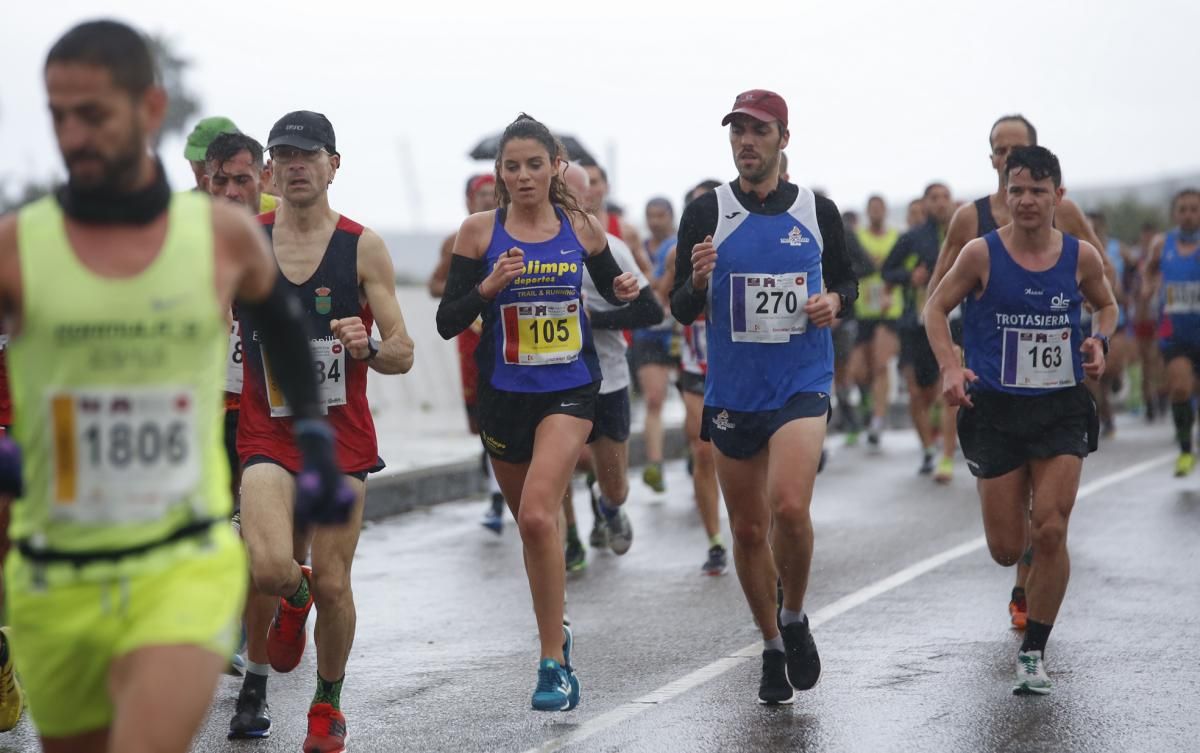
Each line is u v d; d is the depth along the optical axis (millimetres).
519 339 22172
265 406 19594
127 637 11758
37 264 11438
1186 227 47531
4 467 11883
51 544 11773
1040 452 22562
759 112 21656
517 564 34188
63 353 11500
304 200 19875
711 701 22062
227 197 22938
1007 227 23062
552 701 21453
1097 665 23750
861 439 62469
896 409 71875
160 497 11797
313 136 19828
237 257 12094
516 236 22375
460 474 45188
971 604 28750
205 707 11664
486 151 43312
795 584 21125
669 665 24406
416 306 66562
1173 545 34906
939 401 54688
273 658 20172
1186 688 22312
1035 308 22734
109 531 11727
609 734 20375
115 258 11562
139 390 11664
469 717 21406
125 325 11531
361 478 19891
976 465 23219
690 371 34375
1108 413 61375
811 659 21609
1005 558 23516
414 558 35062
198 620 11742
